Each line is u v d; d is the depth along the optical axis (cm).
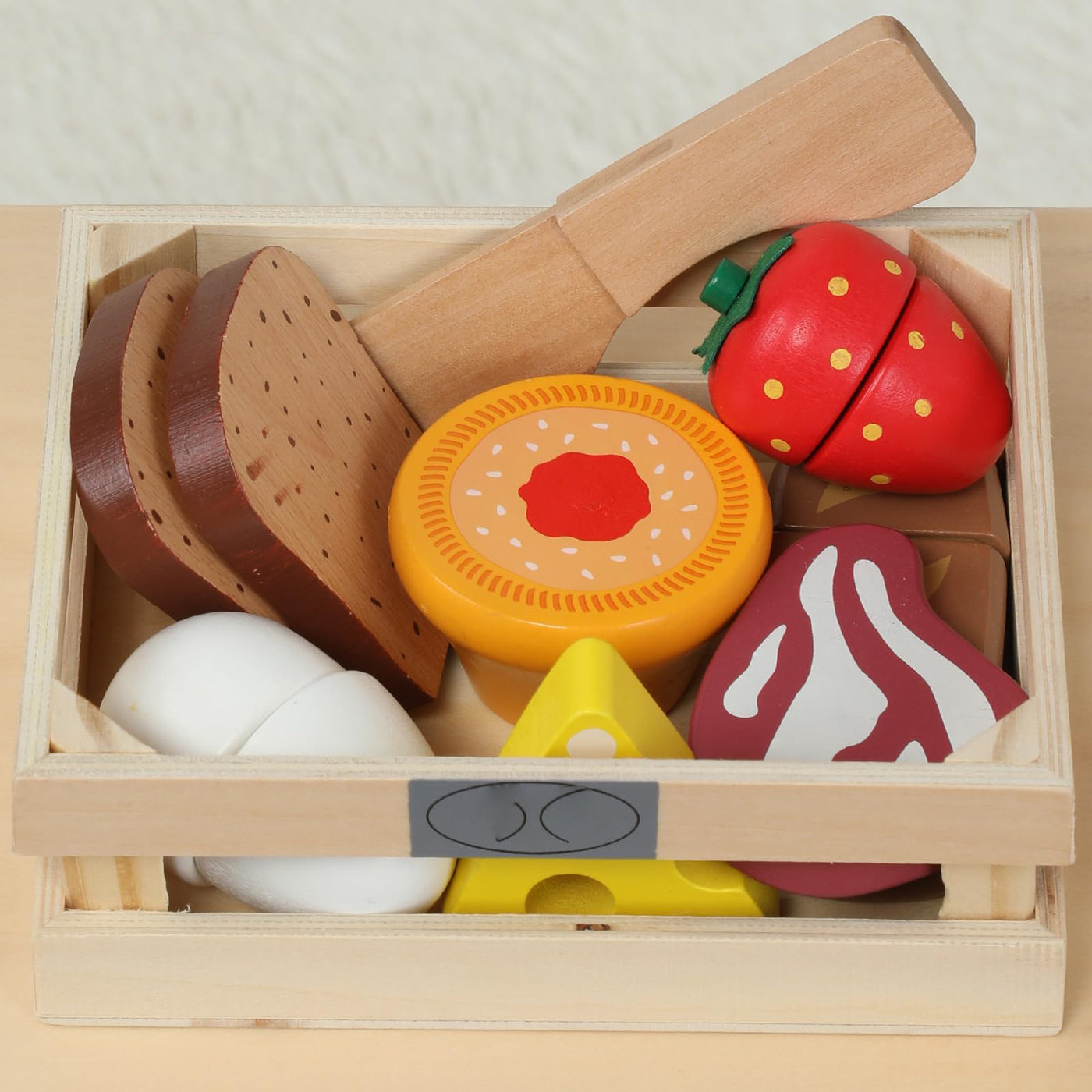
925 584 70
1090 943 68
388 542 72
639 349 79
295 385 70
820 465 71
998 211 72
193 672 66
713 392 71
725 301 71
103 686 72
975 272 72
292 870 67
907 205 72
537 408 72
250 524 68
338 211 73
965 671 68
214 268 71
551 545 69
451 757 65
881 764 64
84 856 66
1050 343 78
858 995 67
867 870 66
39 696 66
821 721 67
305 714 66
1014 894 66
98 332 69
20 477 76
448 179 110
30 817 65
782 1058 67
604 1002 67
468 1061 67
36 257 81
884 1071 67
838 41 70
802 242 70
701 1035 67
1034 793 64
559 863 67
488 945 67
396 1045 67
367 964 67
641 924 67
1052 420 76
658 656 68
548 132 111
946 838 65
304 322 71
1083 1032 67
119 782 65
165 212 73
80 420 68
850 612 69
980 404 70
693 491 70
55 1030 67
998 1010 67
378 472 72
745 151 71
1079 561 74
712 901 67
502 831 65
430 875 67
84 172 111
